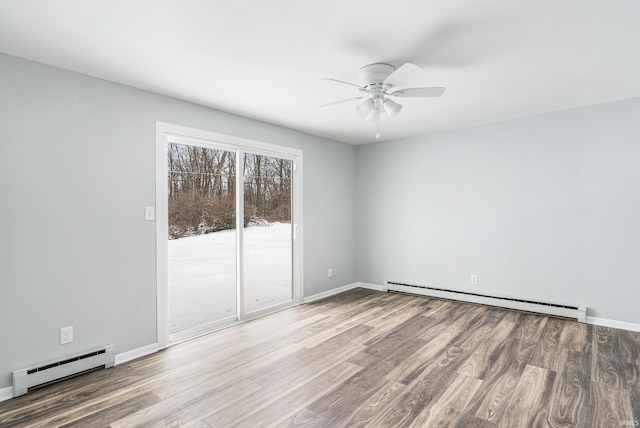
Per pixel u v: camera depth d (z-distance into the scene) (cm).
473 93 318
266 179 420
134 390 234
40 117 244
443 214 468
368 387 234
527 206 402
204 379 249
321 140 494
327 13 188
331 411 207
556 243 384
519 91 315
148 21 194
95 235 270
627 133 342
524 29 205
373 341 317
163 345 309
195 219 348
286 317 395
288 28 203
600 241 358
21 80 236
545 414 201
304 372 258
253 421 198
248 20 194
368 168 546
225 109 360
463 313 401
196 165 349
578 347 297
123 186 286
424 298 474
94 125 270
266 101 334
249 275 397
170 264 328
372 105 279
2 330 227
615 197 350
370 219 545
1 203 227
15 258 232
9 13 183
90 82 268
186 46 224
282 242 439
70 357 251
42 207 244
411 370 258
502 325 357
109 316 277
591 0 176
